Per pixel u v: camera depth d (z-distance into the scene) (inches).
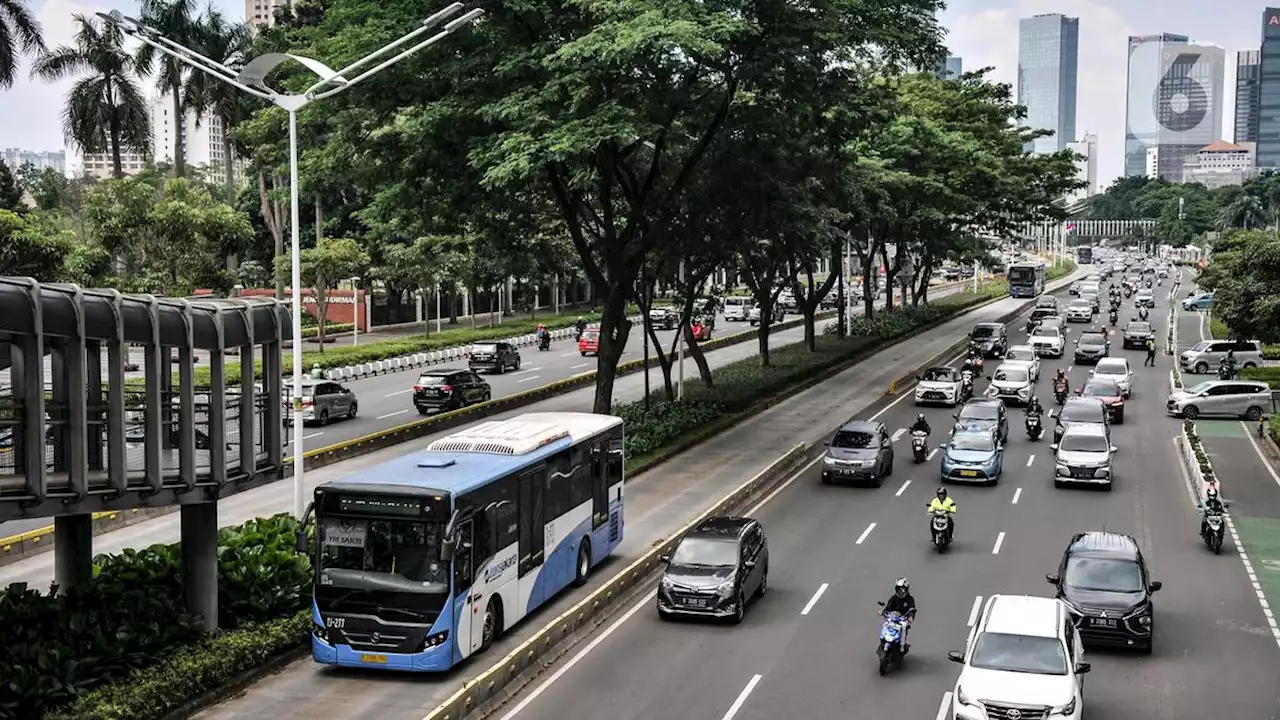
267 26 2947.8
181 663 750.5
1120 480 1535.4
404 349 2800.2
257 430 895.7
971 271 7076.8
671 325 3454.7
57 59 2598.4
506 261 2432.3
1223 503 1242.6
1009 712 699.4
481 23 1370.6
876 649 882.8
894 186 2443.4
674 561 975.6
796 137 1628.9
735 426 1929.1
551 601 992.2
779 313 3804.1
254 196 3454.7
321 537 810.2
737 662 855.1
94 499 705.6
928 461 1672.0
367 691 779.4
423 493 795.4
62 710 673.6
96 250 2167.8
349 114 1443.2
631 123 1264.8
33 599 775.7
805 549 1186.0
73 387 683.4
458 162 1427.2
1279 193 6171.3
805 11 1455.5
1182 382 2381.9
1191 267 6973.4
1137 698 786.8
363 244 3312.0
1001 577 1074.1
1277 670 842.8
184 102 2842.0
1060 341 2883.9
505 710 761.0
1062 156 3363.7
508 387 2329.0
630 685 807.1
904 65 1672.0
